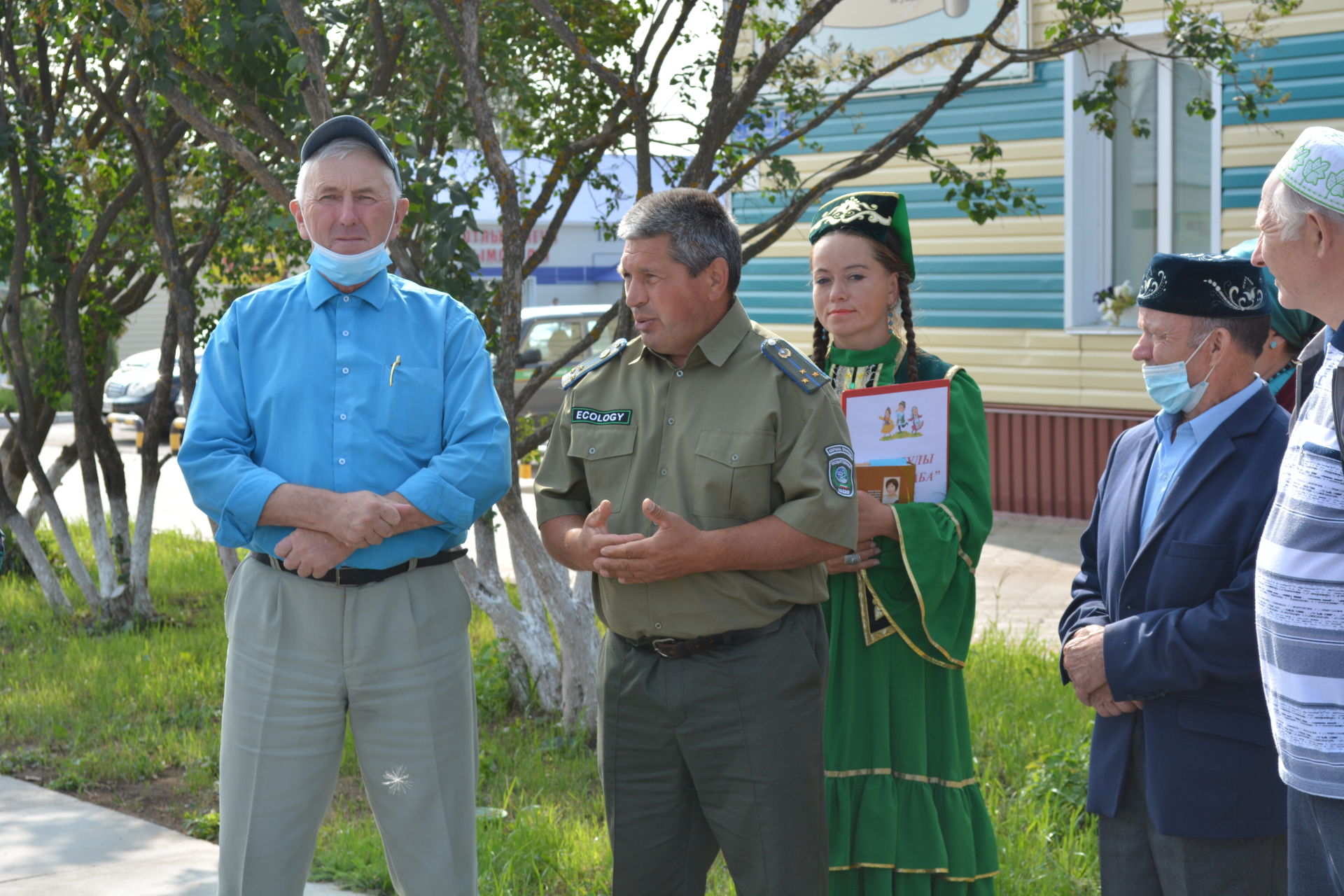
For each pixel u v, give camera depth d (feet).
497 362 17.24
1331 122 31.27
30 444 25.49
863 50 36.42
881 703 10.23
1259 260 7.52
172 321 25.29
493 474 9.65
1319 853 7.03
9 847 14.30
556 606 17.95
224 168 22.94
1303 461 7.03
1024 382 36.22
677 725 9.04
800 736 8.93
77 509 44.37
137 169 24.43
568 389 9.78
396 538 9.45
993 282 36.37
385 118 15.81
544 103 20.94
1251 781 8.59
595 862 13.42
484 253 61.21
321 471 9.43
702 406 9.07
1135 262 35.22
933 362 10.85
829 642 10.22
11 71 24.20
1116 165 34.91
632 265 9.00
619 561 8.66
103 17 17.54
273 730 9.52
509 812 15.11
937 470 10.32
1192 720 8.70
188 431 9.52
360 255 9.53
